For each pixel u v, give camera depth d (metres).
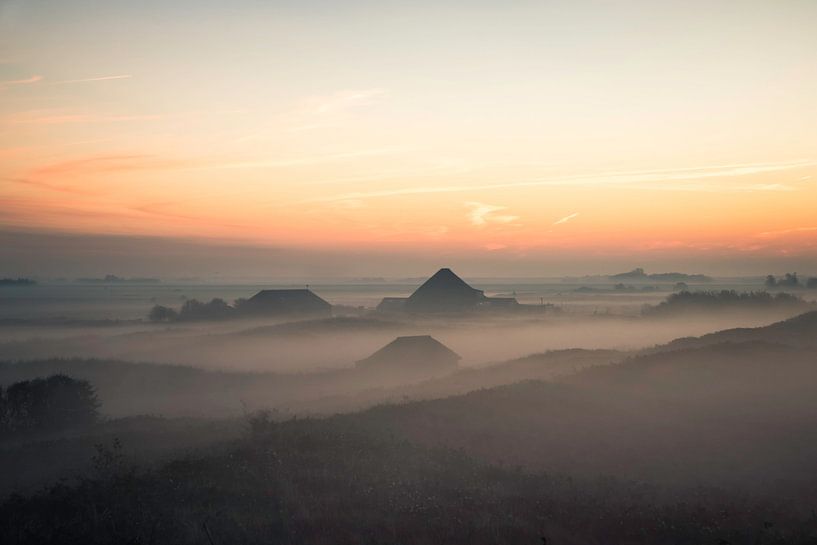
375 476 16.45
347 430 22.14
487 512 13.43
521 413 26.92
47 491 15.53
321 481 15.71
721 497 15.74
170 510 12.86
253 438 20.52
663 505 14.88
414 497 14.57
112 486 14.69
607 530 12.79
